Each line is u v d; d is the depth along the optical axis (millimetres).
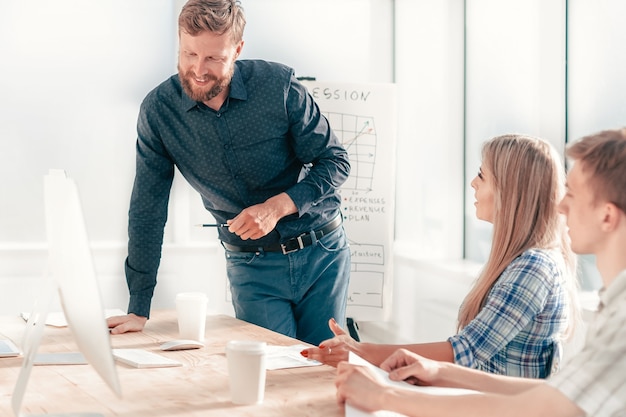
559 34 3436
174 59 4297
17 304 3949
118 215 4219
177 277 4242
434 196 4438
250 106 2514
